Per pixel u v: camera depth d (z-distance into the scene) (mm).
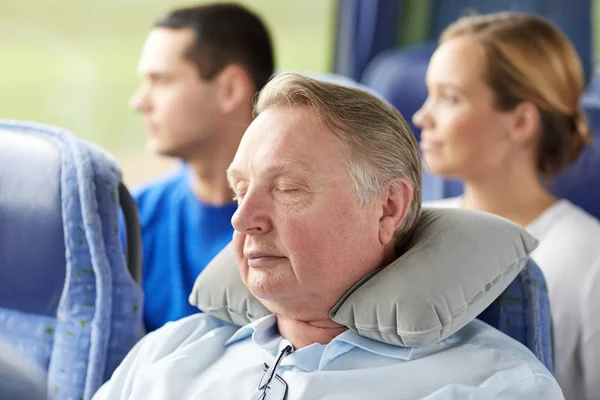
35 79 3039
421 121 2188
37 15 2990
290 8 3752
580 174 2338
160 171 3408
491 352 1229
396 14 4129
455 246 1241
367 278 1246
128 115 3289
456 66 2115
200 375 1349
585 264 1911
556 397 1199
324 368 1246
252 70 2219
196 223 2158
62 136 1553
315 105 1212
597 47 3943
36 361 1527
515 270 1281
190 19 2201
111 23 3170
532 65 2070
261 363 1312
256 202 1205
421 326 1159
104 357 1498
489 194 2150
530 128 2082
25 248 1521
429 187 2816
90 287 1507
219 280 1422
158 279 2121
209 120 2176
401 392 1188
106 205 1504
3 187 1528
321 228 1189
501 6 3975
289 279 1208
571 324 1878
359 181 1205
